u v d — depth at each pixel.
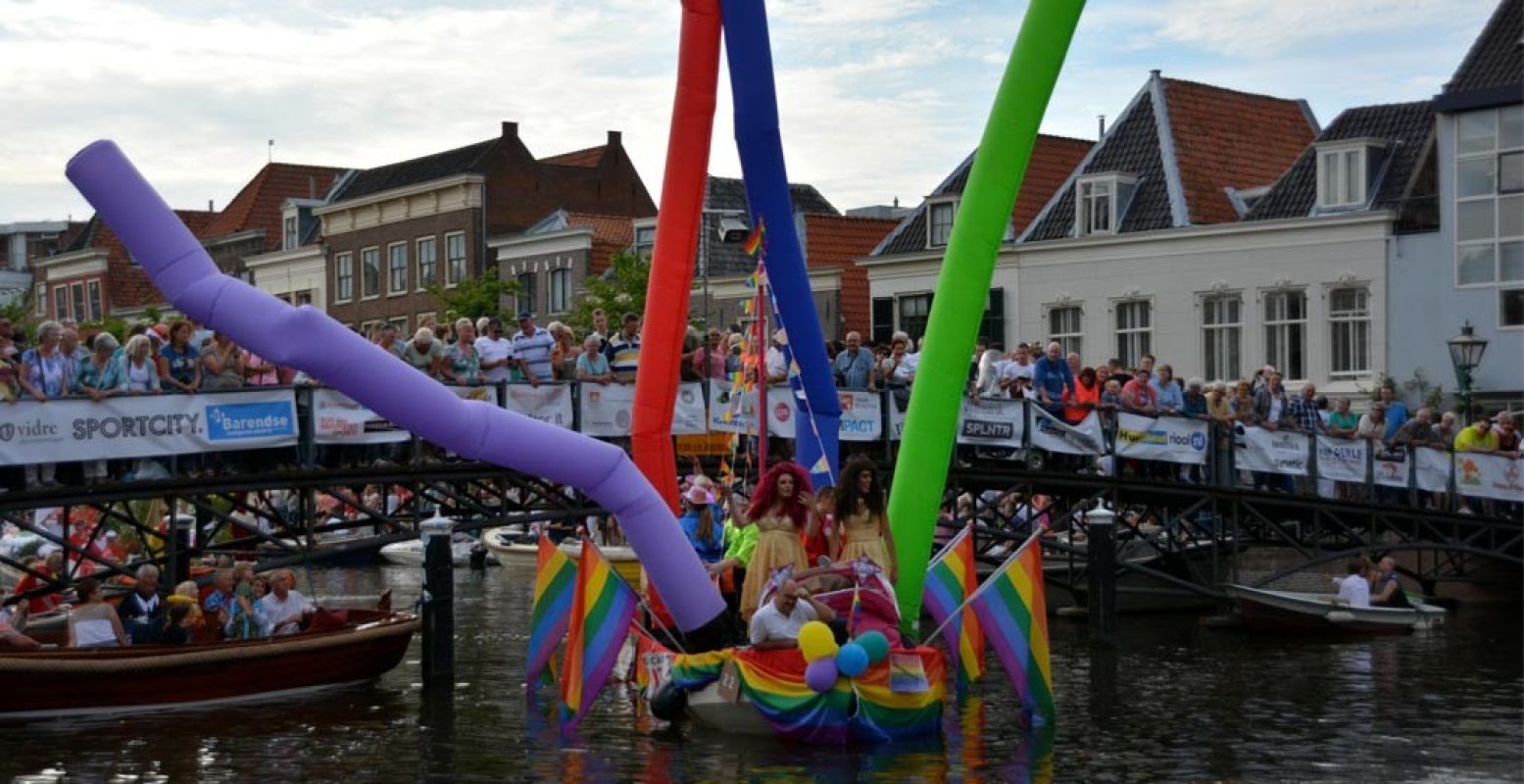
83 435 19.52
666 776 15.38
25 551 28.11
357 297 62.53
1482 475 29.66
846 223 53.47
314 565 42.16
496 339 23.11
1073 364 26.39
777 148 17.94
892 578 17.27
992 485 25.95
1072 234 43.69
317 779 15.41
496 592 33.75
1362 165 39.84
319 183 69.94
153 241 15.45
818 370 18.66
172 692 18.94
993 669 21.92
